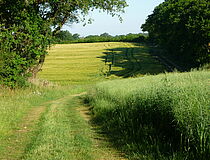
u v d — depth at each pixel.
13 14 22.14
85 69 63.97
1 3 21.53
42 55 25.81
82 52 93.56
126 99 10.40
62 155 5.85
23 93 19.89
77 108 14.68
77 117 11.33
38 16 22.88
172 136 6.44
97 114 11.48
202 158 4.93
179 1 52.91
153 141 6.52
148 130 7.17
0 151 6.49
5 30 21.39
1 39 20.84
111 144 6.89
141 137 6.92
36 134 8.15
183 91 6.49
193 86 6.78
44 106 15.45
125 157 5.84
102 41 140.88
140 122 8.20
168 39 61.25
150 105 7.93
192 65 54.88
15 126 9.31
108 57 82.06
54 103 17.12
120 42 132.88
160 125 7.12
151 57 79.38
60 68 65.88
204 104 5.49
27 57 22.77
